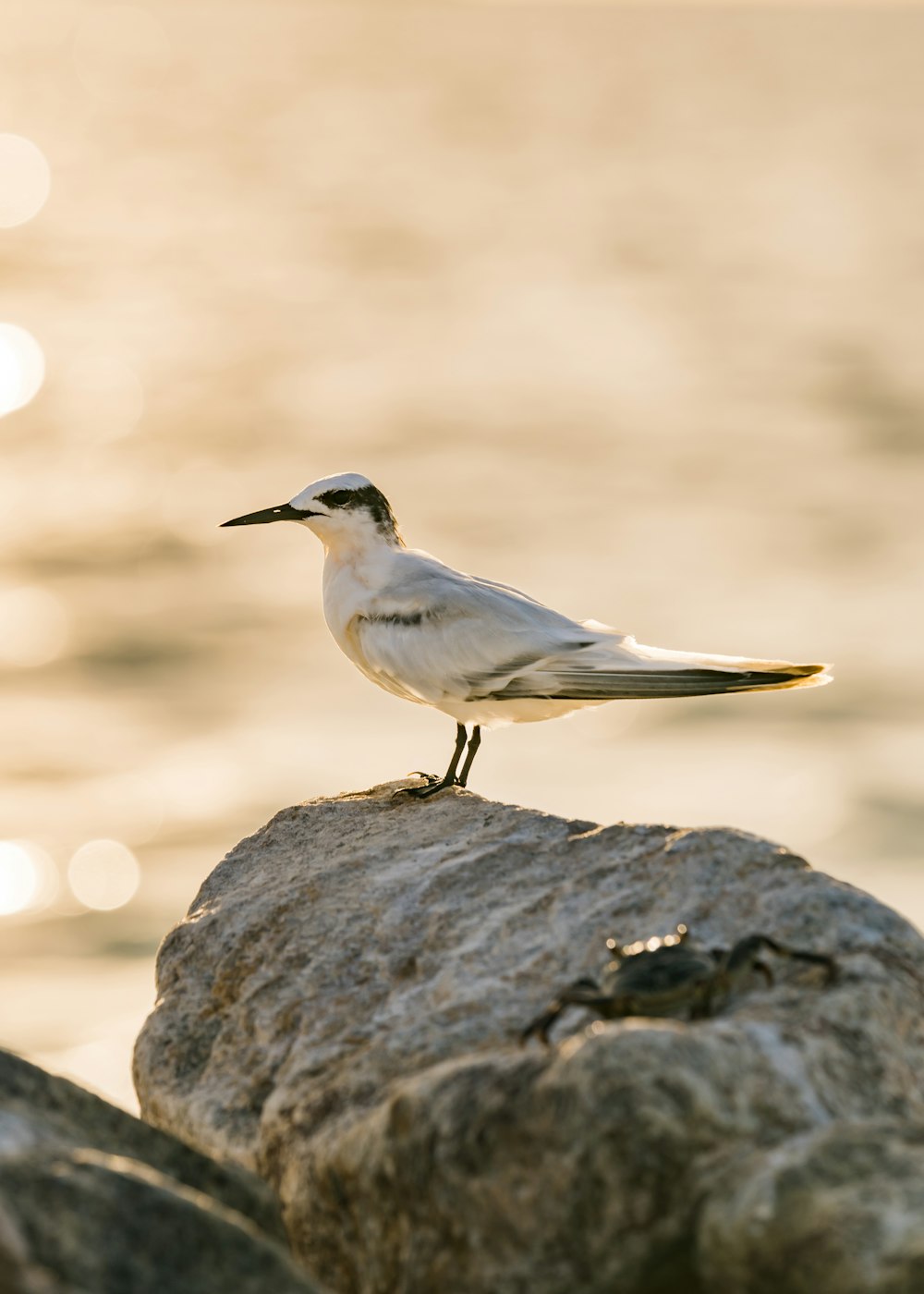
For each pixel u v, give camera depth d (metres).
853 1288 4.45
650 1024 5.04
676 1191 4.75
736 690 8.50
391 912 6.93
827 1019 5.35
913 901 18.81
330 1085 6.21
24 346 61.28
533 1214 4.90
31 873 19.94
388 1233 5.39
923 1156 4.65
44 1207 4.69
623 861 6.76
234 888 7.56
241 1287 4.76
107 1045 16.12
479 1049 6.07
